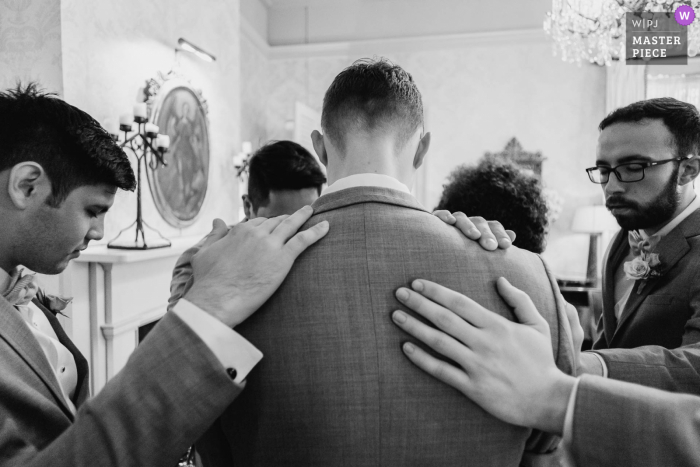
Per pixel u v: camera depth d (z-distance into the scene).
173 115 2.93
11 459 0.62
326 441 0.56
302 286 0.58
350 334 0.56
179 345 0.56
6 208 0.79
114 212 2.48
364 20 5.52
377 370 0.55
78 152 0.81
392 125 0.67
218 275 0.59
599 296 1.73
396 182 0.66
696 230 1.14
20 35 2.11
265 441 0.58
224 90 3.63
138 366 0.56
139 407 0.55
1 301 0.74
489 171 1.01
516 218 0.95
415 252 0.59
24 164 0.78
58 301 1.12
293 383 0.56
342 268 0.58
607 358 0.94
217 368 0.55
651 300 1.16
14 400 0.67
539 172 5.27
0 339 0.72
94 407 0.56
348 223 0.61
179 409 0.54
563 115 5.22
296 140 4.80
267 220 0.66
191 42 3.18
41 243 0.82
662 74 4.89
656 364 0.93
